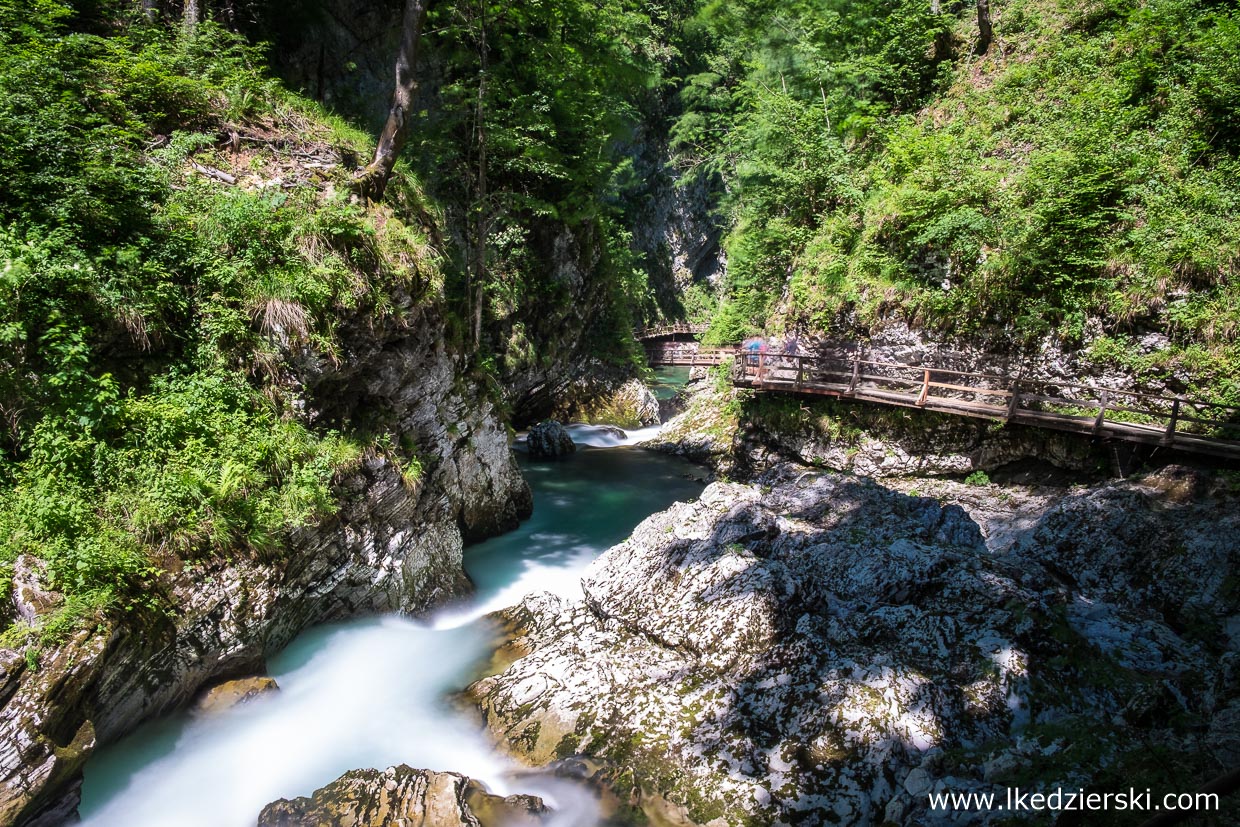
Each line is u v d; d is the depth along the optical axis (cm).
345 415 896
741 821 572
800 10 2452
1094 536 937
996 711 649
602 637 825
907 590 836
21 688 485
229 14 1328
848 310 1703
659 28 3356
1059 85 1688
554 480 1703
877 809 572
